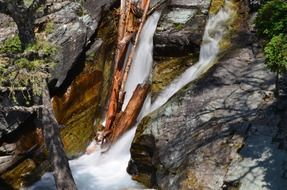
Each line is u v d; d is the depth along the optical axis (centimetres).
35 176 1177
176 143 1007
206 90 1104
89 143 1278
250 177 860
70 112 1307
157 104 1240
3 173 1170
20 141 1227
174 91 1234
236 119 998
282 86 1035
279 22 833
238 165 894
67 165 984
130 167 1119
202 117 1038
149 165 1076
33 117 1248
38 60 927
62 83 1302
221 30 1313
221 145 948
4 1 927
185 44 1277
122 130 1248
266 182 841
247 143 931
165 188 948
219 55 1243
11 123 1203
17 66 909
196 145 974
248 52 1198
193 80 1159
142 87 1283
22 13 927
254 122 976
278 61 801
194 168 924
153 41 1314
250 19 1306
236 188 853
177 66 1284
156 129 1057
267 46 821
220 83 1112
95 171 1180
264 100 1026
